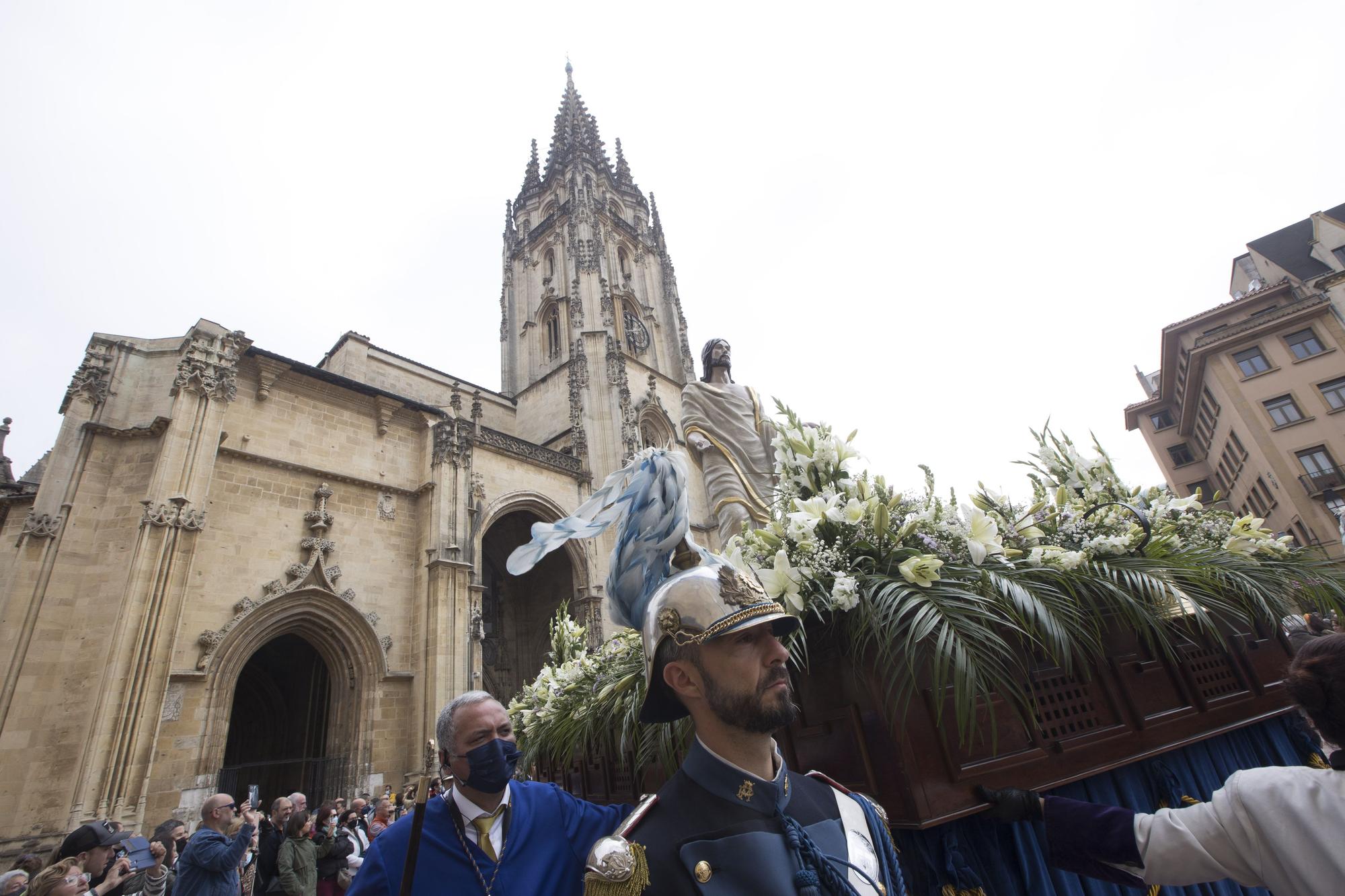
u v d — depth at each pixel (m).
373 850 2.88
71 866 5.25
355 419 25.72
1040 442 6.16
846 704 3.28
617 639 5.24
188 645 18.72
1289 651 4.84
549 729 5.54
